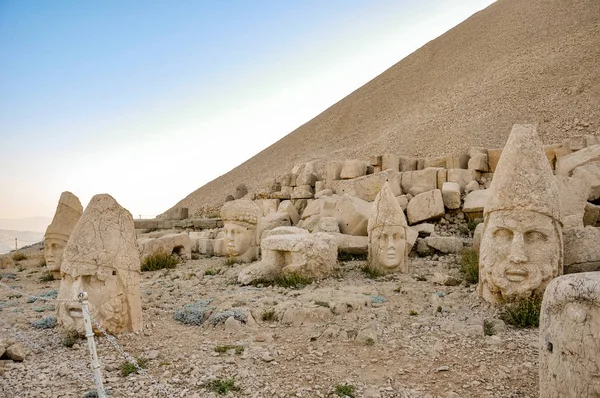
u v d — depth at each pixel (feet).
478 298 22.49
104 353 17.26
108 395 13.57
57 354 17.21
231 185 139.54
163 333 19.65
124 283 19.36
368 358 16.22
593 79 94.48
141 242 38.58
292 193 55.26
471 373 14.71
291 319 20.36
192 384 14.34
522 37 147.54
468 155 50.24
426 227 37.83
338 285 27.14
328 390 13.83
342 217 38.47
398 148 104.06
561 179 32.42
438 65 169.68
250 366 15.75
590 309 10.27
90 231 19.27
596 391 9.94
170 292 27.86
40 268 43.68
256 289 27.14
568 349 10.53
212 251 43.55
